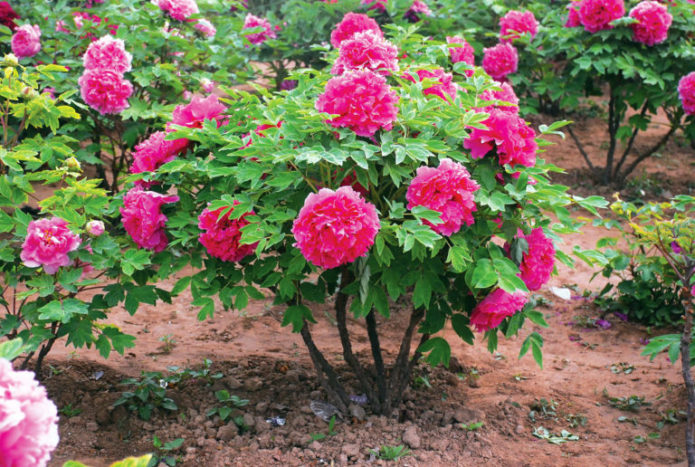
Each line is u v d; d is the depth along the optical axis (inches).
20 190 129.3
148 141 131.6
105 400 147.3
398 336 193.6
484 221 124.9
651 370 175.3
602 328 201.8
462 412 150.4
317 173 123.3
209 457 132.1
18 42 199.8
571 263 132.0
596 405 159.0
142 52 203.5
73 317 129.3
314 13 276.1
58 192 124.5
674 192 313.0
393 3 268.4
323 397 154.8
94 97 169.8
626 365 179.2
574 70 262.8
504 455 136.3
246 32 236.4
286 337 190.5
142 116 193.3
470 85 138.3
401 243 107.5
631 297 207.6
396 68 133.0
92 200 127.0
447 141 123.9
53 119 143.4
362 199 108.2
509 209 123.7
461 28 311.6
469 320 137.8
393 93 118.2
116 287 130.9
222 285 134.8
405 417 150.9
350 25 206.4
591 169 319.9
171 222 124.2
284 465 130.0
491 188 121.3
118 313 198.1
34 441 61.1
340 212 104.6
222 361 172.7
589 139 373.1
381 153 117.0
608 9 257.3
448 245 127.2
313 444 135.2
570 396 163.0
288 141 120.6
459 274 132.6
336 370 169.6
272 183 114.1
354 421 145.4
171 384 158.2
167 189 133.6
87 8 222.5
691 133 286.2
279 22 292.0
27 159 129.1
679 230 134.3
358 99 110.9
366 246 108.2
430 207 112.6
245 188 129.3
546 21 296.4
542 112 395.9
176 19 208.4
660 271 194.5
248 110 139.3
